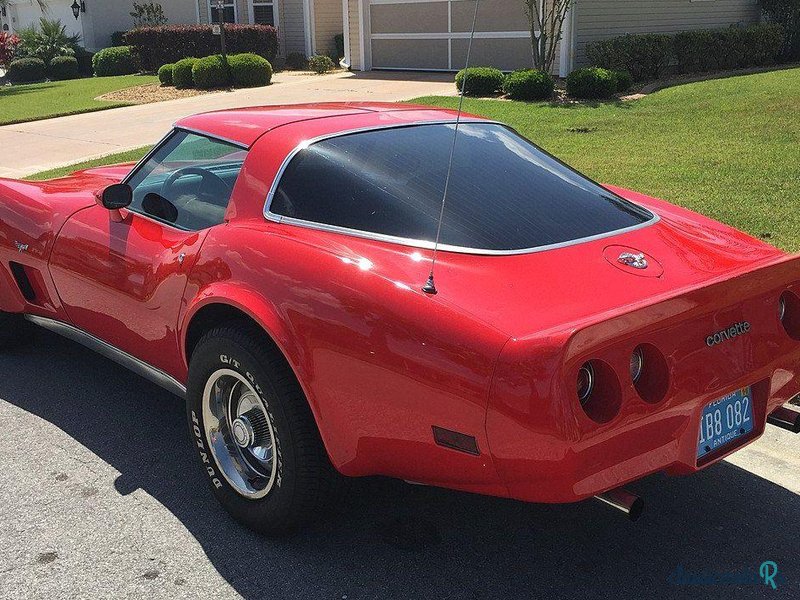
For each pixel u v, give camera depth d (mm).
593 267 2703
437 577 2826
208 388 3111
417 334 2463
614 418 2303
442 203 2916
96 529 3131
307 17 25844
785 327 2920
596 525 3123
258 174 3211
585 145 10227
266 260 2914
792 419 2896
